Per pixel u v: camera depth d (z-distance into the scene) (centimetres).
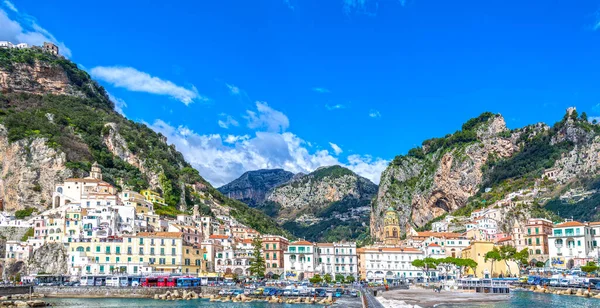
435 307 15038
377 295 18650
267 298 17838
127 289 19650
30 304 16000
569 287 19062
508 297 17588
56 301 17875
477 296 18175
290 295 18038
